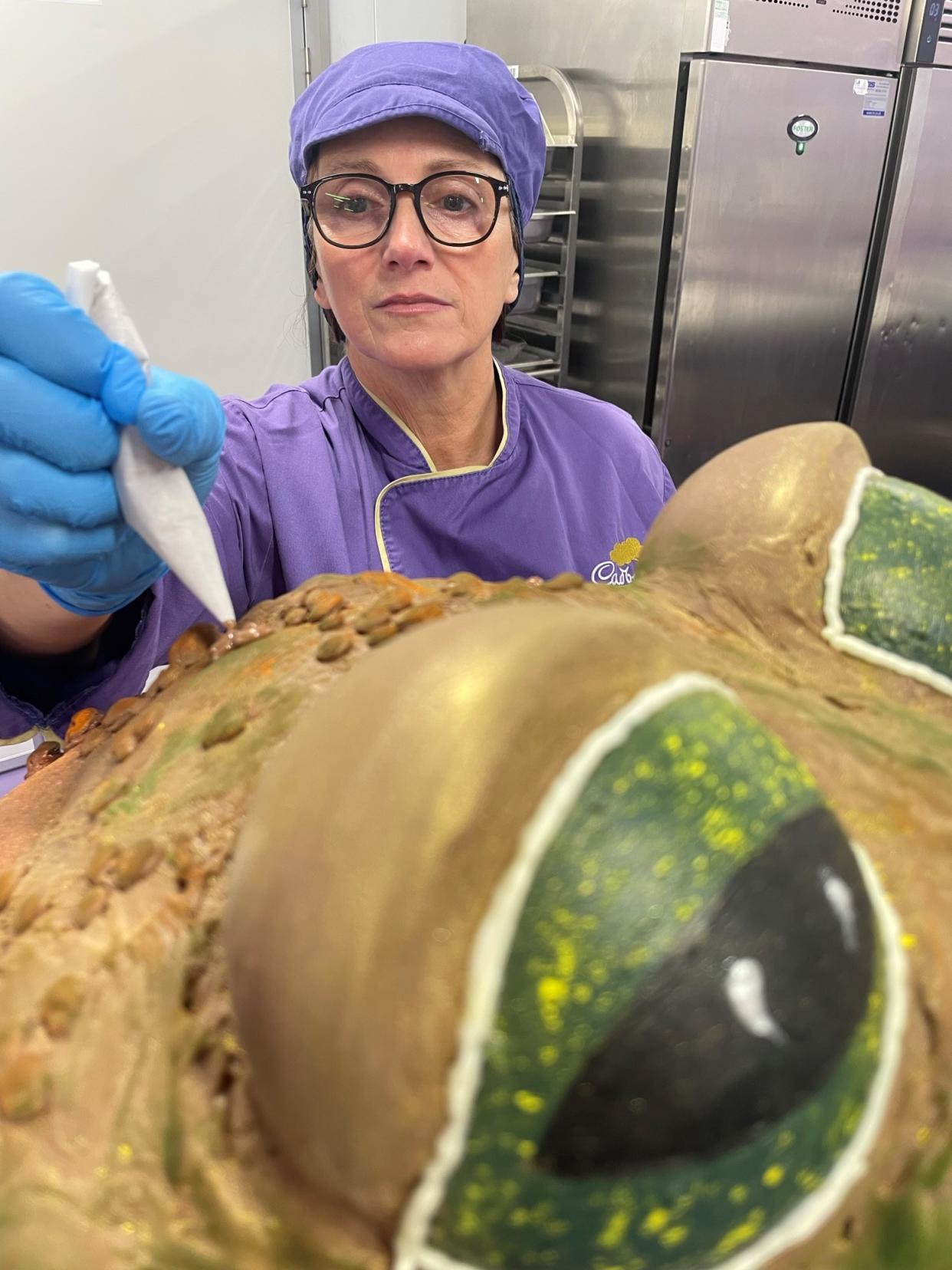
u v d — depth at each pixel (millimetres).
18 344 474
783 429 469
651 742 246
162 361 1678
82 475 500
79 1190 280
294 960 233
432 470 961
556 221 1944
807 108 1836
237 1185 276
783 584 418
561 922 230
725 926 235
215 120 1594
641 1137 235
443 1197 247
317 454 929
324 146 855
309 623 444
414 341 866
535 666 246
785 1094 240
